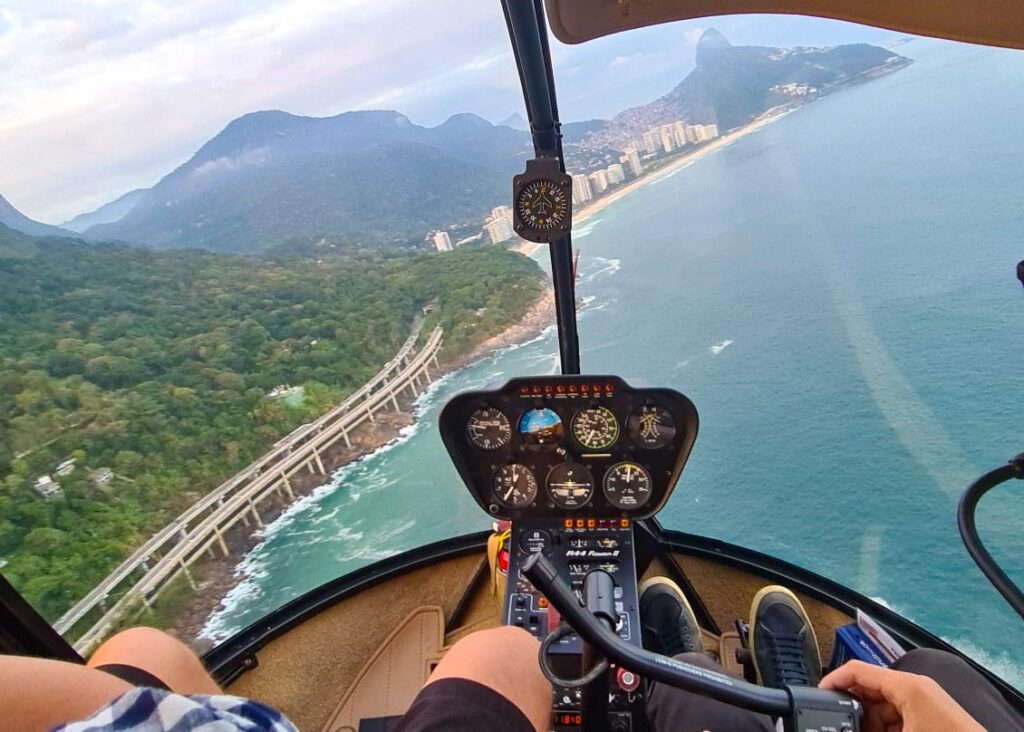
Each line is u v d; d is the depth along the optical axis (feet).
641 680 5.98
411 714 3.34
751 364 8.76
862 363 8.23
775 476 8.71
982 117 7.52
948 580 7.73
